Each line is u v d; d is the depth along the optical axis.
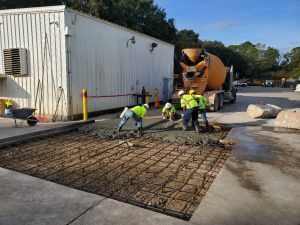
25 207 3.86
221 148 7.50
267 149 7.02
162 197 4.47
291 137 8.45
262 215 3.65
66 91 10.91
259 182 4.79
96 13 27.61
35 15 10.95
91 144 7.81
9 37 11.55
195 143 7.86
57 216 3.61
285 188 4.55
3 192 4.36
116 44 13.70
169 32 40.47
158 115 13.12
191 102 9.13
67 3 28.89
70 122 10.35
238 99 24.30
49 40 10.91
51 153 6.90
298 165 5.75
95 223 3.44
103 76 12.88
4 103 11.62
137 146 7.61
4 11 11.30
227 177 5.02
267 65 91.44
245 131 9.41
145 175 5.46
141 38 16.03
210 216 3.61
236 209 3.80
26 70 11.43
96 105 12.58
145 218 3.57
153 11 37.59
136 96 15.70
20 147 7.45
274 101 22.25
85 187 4.82
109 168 5.86
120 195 4.53
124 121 8.91
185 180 5.22
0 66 12.04
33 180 4.88
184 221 3.51
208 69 14.44
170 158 6.59
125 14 33.06
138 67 15.95
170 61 20.73
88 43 11.77
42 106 11.42
